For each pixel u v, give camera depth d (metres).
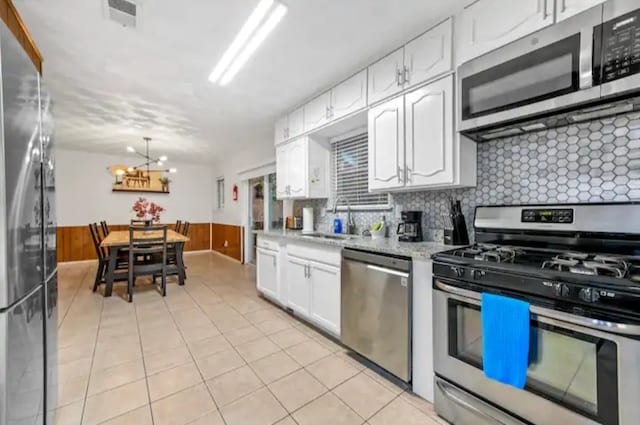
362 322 2.06
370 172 2.38
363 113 2.51
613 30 1.21
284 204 4.48
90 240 6.21
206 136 4.79
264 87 2.86
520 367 1.22
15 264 1.06
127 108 3.44
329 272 2.40
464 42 1.74
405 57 2.08
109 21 1.86
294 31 1.97
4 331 0.99
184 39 2.06
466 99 1.71
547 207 1.61
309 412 1.61
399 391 1.79
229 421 1.54
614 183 1.48
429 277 1.66
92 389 1.80
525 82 1.47
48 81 2.71
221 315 3.06
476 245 1.77
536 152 1.74
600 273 1.10
